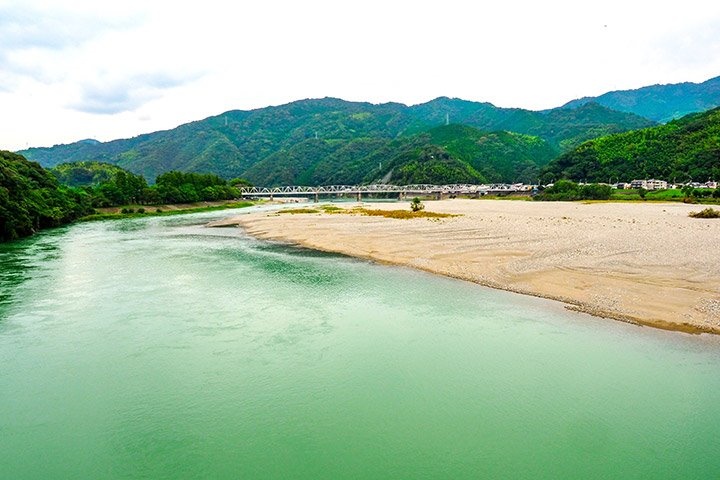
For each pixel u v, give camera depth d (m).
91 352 18.78
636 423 13.08
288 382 15.95
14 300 26.45
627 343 18.17
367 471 11.37
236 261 38.22
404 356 17.78
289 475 11.27
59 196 82.38
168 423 13.65
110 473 11.50
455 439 12.58
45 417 14.09
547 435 12.66
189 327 21.55
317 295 26.62
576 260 30.47
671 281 24.77
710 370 15.84
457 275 29.97
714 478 10.87
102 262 38.50
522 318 21.47
